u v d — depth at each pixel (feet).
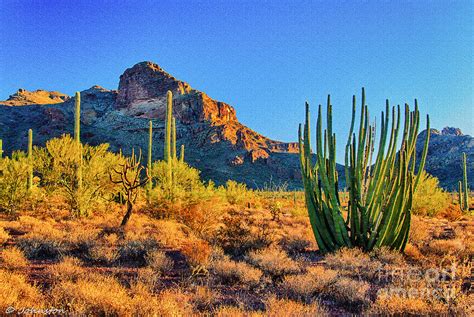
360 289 20.95
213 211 49.83
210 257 29.55
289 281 22.75
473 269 28.25
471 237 50.26
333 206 35.47
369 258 30.81
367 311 18.04
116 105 577.02
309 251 38.22
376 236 34.96
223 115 563.89
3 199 59.98
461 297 19.27
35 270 25.36
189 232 44.96
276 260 27.63
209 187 75.97
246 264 27.84
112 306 16.70
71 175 59.06
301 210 81.41
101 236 40.22
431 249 37.04
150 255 28.86
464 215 101.55
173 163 77.97
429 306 18.16
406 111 35.06
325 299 21.22
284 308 17.65
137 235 39.09
